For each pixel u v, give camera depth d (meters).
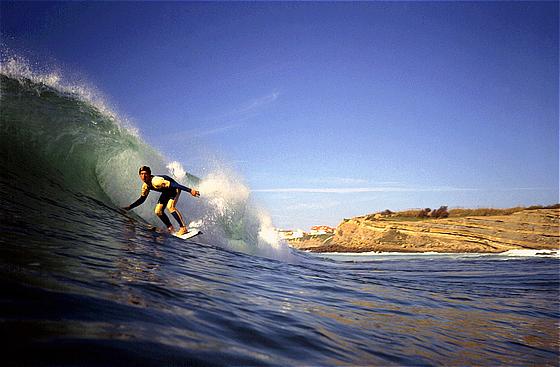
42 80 9.48
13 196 5.91
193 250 6.74
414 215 64.12
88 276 2.93
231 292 3.86
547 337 4.07
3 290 2.11
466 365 2.80
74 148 8.80
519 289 8.23
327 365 2.20
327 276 7.57
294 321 3.13
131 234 6.39
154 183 8.16
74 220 5.89
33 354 1.47
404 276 10.44
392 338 3.27
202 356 1.84
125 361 1.58
